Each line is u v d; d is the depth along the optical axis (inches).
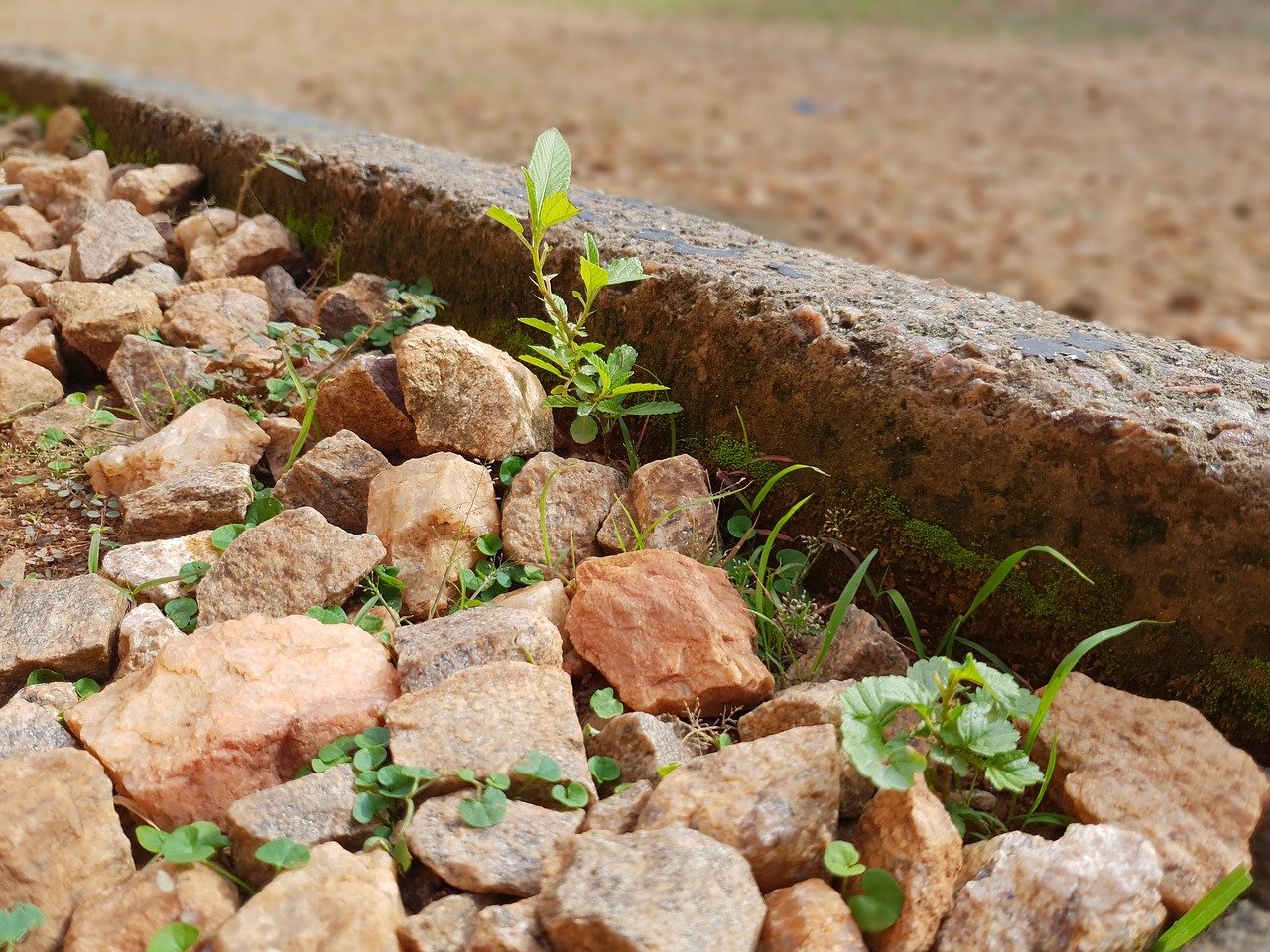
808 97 96.4
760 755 20.2
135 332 33.5
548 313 30.0
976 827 21.1
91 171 44.3
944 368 24.5
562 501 26.6
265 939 17.6
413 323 33.1
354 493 27.5
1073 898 18.3
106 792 19.8
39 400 32.0
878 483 25.2
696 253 29.9
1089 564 22.8
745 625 23.9
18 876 18.7
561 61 108.2
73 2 124.9
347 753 21.0
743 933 17.7
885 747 19.4
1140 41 131.6
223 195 42.6
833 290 27.9
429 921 18.2
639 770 21.1
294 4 139.3
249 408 31.3
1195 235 61.9
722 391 27.7
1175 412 22.8
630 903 17.6
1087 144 82.6
